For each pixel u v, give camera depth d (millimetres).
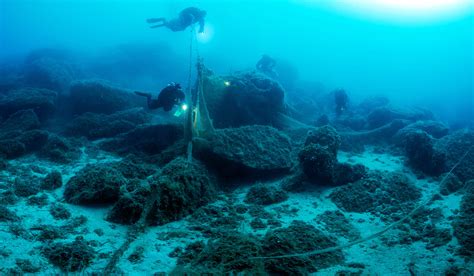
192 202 7281
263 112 12523
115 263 4914
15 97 13117
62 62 20281
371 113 15438
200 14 15305
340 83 44062
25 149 10000
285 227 6648
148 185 6918
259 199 7969
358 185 8406
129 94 14688
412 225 6672
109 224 6344
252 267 4812
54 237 5520
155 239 5957
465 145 10141
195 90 11977
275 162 9234
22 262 4656
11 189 7297
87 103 13703
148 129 10875
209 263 4934
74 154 10133
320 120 14680
